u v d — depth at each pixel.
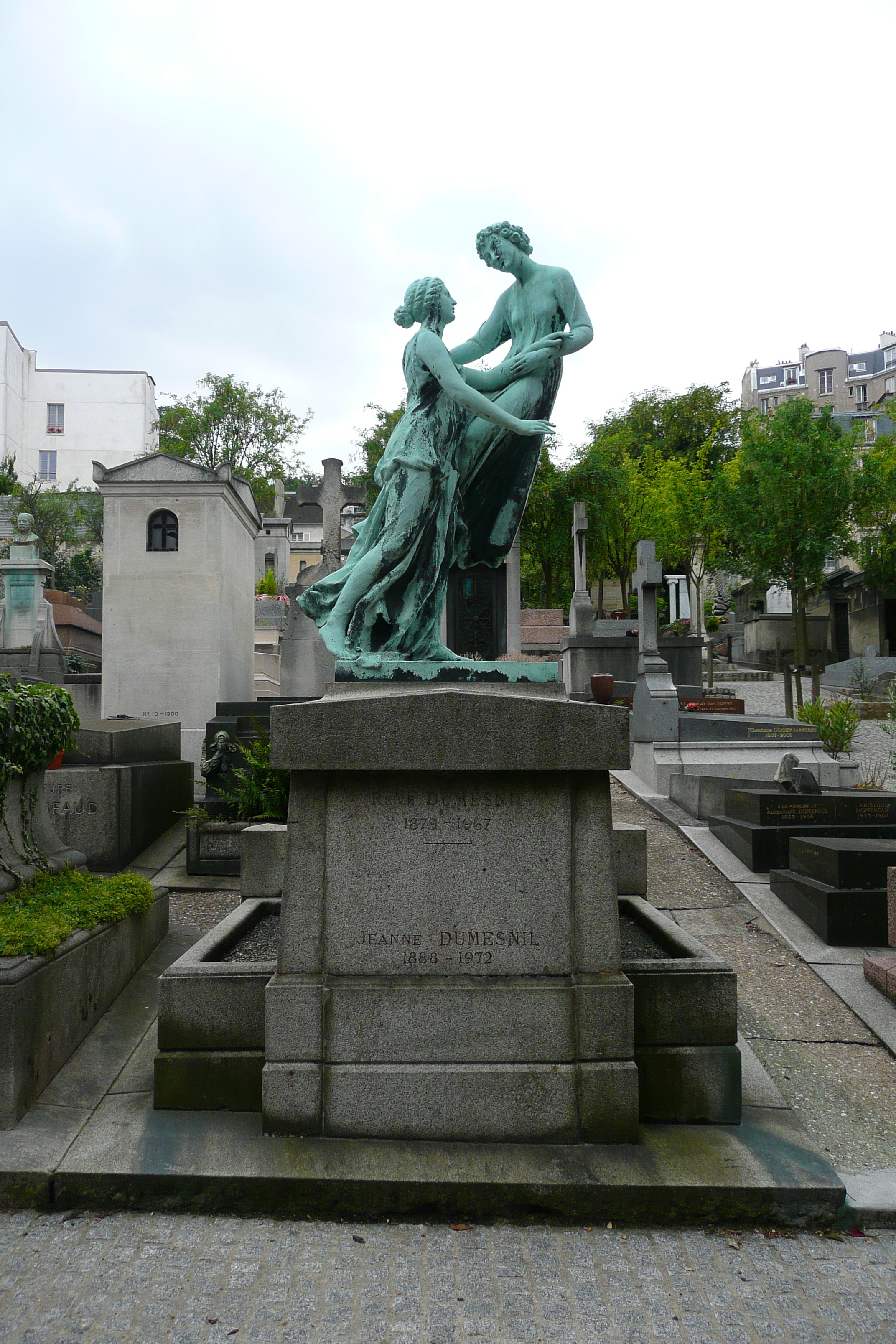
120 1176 3.11
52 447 60.31
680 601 39.53
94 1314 2.58
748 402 96.62
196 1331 2.52
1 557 29.03
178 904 6.61
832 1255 2.93
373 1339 2.50
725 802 8.37
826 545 21.56
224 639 11.95
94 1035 4.19
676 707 10.48
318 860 3.47
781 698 22.27
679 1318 2.60
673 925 4.33
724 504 22.98
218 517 11.75
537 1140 3.31
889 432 39.78
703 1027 3.55
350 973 3.42
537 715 3.38
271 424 46.94
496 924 3.43
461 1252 2.91
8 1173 3.12
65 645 21.97
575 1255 2.90
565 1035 3.38
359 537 5.18
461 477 5.12
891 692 11.51
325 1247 2.93
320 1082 3.34
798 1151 3.33
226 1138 3.33
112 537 11.77
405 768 3.37
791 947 5.71
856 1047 4.40
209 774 7.64
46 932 3.86
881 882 5.88
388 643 4.93
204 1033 3.58
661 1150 3.29
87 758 7.68
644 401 46.62
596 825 3.47
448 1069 3.33
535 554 29.78
